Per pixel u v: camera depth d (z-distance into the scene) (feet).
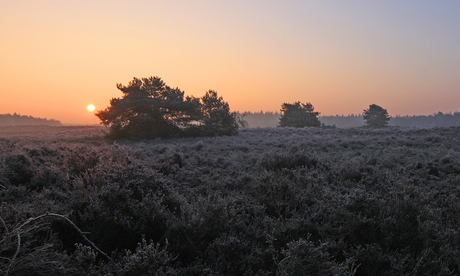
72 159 26.55
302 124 185.06
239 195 20.61
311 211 16.62
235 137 83.20
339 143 59.93
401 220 13.47
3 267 8.73
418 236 12.72
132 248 12.55
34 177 22.80
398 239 12.62
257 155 41.96
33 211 13.21
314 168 32.35
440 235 12.23
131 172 17.30
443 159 34.73
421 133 83.35
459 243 12.73
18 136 90.94
